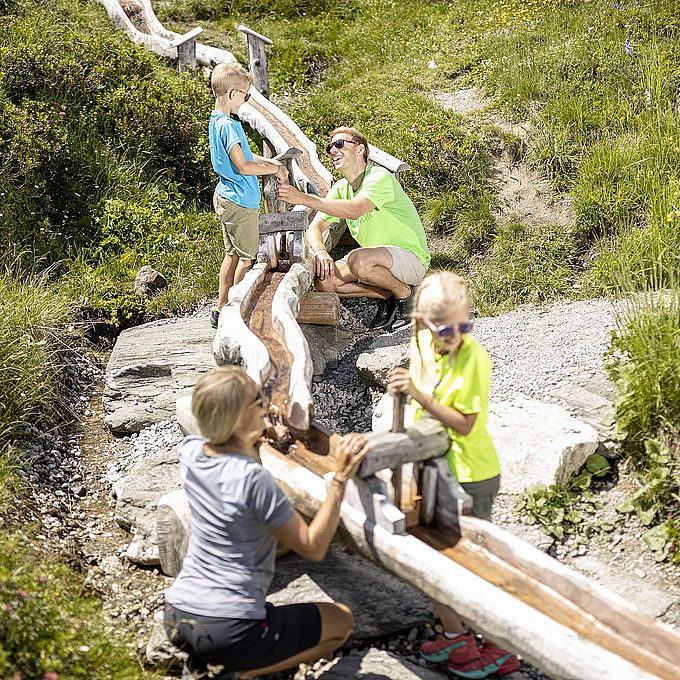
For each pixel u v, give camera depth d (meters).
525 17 11.81
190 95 10.19
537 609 3.30
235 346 4.92
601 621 3.25
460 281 3.58
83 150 9.02
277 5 14.40
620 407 5.35
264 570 3.47
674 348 5.44
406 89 11.13
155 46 11.46
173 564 4.46
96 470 5.81
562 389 5.79
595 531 4.91
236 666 3.40
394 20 13.20
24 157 8.50
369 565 4.34
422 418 3.75
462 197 8.88
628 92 9.52
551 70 10.17
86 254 8.41
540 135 9.38
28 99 9.24
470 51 11.63
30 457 5.68
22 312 6.75
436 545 3.63
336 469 3.51
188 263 8.35
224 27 13.63
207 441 3.59
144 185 9.27
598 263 7.69
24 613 3.61
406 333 6.79
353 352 6.73
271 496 3.36
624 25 10.64
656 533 4.81
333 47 12.84
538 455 5.12
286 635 3.43
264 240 6.50
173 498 4.40
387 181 6.70
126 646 3.93
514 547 3.47
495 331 6.80
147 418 6.17
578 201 8.39
